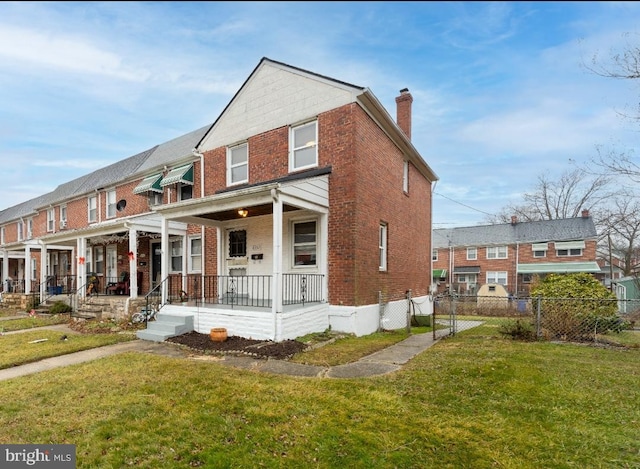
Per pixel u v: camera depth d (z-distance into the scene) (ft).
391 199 35.99
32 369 18.57
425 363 18.07
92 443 10.41
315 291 29.19
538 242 83.92
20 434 11.00
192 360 19.65
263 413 12.09
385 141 34.65
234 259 34.91
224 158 37.37
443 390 14.08
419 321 36.29
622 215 74.43
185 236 40.01
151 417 11.98
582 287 28.58
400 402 12.93
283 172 32.32
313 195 27.22
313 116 30.60
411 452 9.66
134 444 10.30
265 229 33.12
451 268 95.45
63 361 20.11
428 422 11.34
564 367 16.89
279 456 9.57
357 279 28.12
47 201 70.28
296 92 31.91
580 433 10.63
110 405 12.99
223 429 11.06
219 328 24.68
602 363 17.65
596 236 78.43
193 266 40.83
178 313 28.76
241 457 9.55
